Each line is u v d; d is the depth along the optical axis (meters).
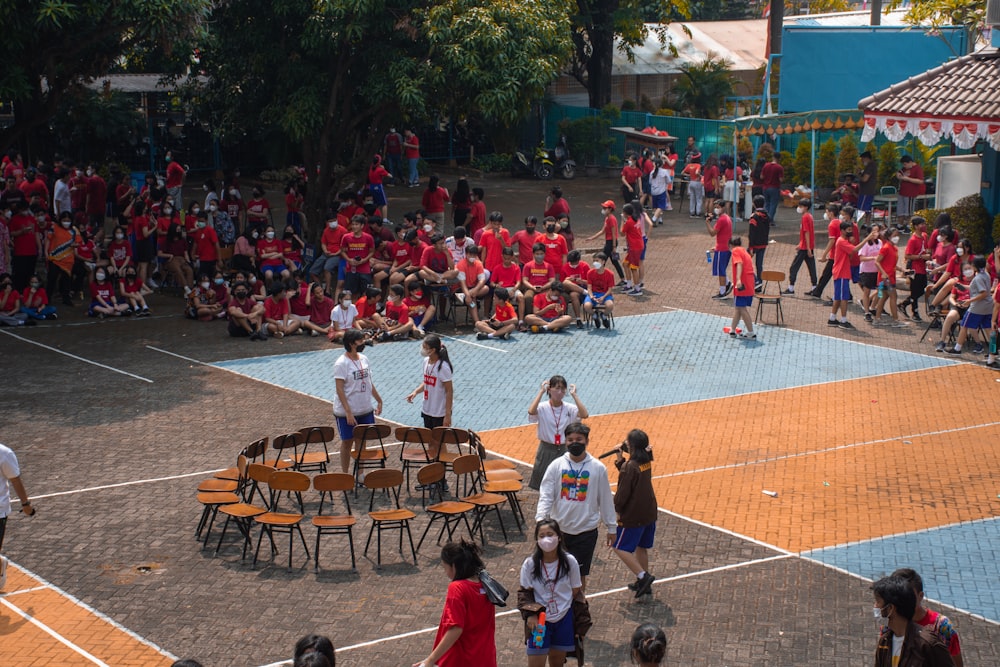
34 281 22.11
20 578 11.41
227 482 12.77
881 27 37.09
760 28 54.00
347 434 13.87
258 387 18.09
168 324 22.22
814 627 10.52
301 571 11.70
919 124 23.25
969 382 18.55
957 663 7.85
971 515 13.27
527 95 26.25
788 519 13.14
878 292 22.31
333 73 26.69
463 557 8.39
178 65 29.14
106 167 35.31
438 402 13.96
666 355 20.12
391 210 33.94
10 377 18.41
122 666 9.70
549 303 21.83
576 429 10.34
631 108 46.97
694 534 12.71
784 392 18.03
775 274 22.30
